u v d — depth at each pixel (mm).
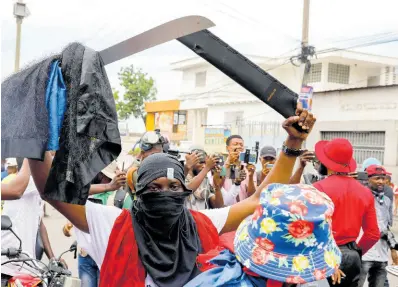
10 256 3092
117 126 2211
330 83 30031
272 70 32000
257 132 28562
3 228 3061
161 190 2520
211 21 1903
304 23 17172
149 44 2016
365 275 5902
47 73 2164
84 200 2133
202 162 5652
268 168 6344
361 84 30672
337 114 21750
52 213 15438
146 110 42375
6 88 2189
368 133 20500
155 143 4969
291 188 2023
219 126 32875
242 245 2039
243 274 2039
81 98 2146
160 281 2486
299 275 1909
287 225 1909
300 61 17422
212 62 2428
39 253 4711
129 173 4398
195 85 39844
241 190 6277
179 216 2584
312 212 1922
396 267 5191
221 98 37344
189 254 2576
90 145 2148
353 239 4473
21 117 2123
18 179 2967
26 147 2084
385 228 5988
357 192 4559
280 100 2535
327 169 4750
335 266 1966
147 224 2535
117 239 2541
